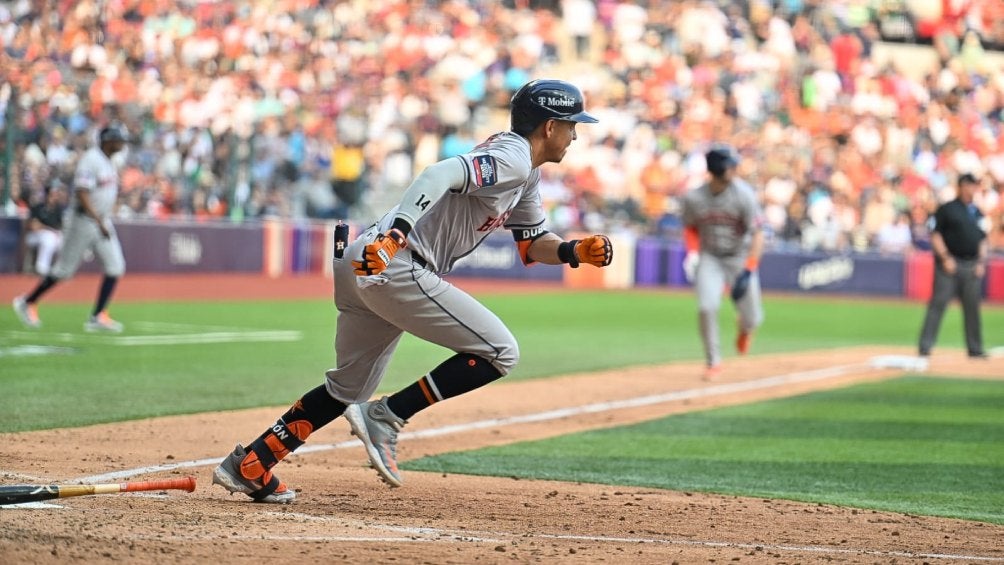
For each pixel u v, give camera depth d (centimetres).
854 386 4525
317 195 10519
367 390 2069
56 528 1673
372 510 2041
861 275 10956
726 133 12238
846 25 13650
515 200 1981
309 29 11206
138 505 1953
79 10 9494
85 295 7312
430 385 2033
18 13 9112
